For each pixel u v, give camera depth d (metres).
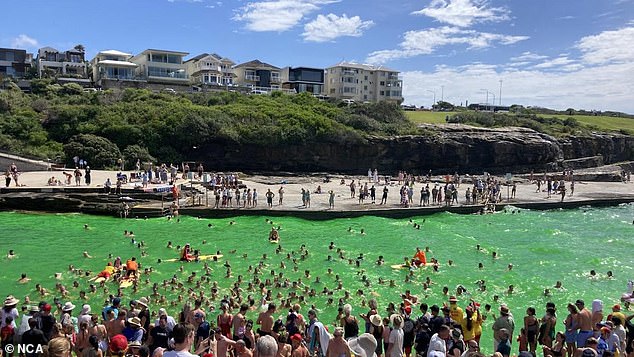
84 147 60.19
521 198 50.72
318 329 12.31
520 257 29.66
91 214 39.88
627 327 13.74
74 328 13.00
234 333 13.45
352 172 73.81
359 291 22.72
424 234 35.28
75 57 113.19
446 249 31.28
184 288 23.05
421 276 25.64
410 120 89.25
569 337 13.50
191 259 27.78
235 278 24.80
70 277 24.58
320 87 125.06
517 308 21.56
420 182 63.16
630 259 29.50
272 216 40.34
